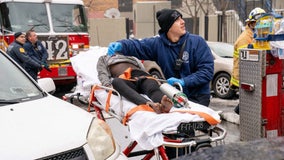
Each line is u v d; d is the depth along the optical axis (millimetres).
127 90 4008
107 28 26703
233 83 6941
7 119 3332
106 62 4719
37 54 9055
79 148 3125
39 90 4160
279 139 2285
